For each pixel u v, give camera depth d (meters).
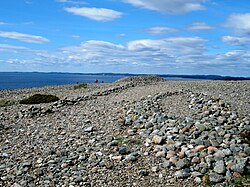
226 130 12.28
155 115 14.98
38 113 19.05
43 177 9.80
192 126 13.10
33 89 46.31
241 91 24.92
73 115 18.20
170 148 11.18
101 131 14.16
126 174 9.85
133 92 25.83
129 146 12.02
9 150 12.28
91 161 10.84
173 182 9.21
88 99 24.03
